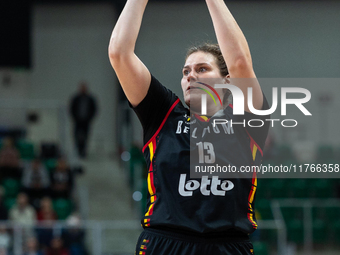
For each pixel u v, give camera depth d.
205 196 2.68
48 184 14.12
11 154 14.91
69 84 20.12
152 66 19.45
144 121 2.90
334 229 12.66
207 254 2.61
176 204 2.67
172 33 19.59
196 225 2.63
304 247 12.52
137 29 2.81
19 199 11.57
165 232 2.66
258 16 19.45
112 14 20.42
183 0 19.58
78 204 14.19
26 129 18.20
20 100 19.33
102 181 17.09
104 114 20.14
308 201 13.54
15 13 18.17
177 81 19.41
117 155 19.33
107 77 20.38
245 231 2.69
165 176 2.74
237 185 2.73
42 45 20.03
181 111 2.92
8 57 18.12
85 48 20.31
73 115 17.94
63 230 9.78
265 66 19.27
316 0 19.50
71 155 17.41
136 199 14.43
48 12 20.12
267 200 13.16
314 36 19.38
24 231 9.57
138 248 2.71
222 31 2.78
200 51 3.05
